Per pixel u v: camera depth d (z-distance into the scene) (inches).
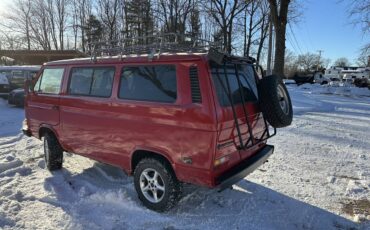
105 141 187.6
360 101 906.1
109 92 183.0
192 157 148.9
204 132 143.6
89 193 192.7
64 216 163.9
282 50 629.9
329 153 289.9
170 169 163.0
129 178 217.3
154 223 158.4
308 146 315.3
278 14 685.9
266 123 189.8
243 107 162.7
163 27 1562.5
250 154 177.9
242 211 171.8
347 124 459.8
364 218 166.1
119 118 176.4
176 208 173.2
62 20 2090.3
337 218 166.6
